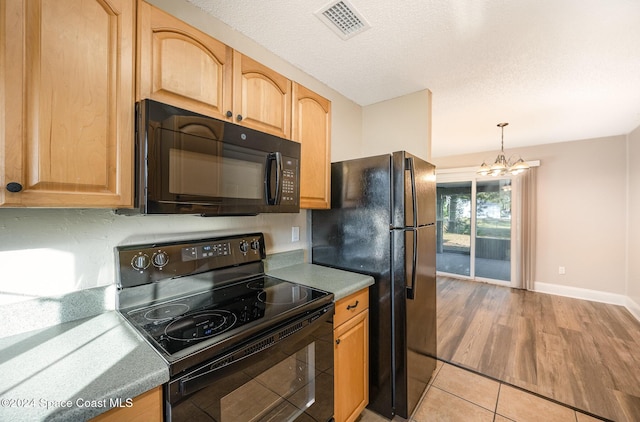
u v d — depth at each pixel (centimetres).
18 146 72
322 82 224
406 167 166
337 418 145
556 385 201
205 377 84
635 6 138
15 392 65
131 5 94
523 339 271
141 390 71
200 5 145
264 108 142
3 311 93
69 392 65
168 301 127
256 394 101
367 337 172
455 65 199
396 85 229
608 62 193
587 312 343
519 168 338
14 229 97
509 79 219
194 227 147
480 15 147
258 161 129
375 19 152
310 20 155
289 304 123
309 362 124
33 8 75
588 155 398
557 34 162
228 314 112
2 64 70
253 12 150
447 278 511
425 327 192
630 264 358
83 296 109
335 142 240
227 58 125
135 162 94
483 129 353
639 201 336
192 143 103
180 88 108
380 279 172
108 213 118
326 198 184
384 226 171
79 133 83
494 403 183
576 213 406
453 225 526
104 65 88
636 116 302
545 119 313
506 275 464
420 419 169
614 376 211
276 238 192
